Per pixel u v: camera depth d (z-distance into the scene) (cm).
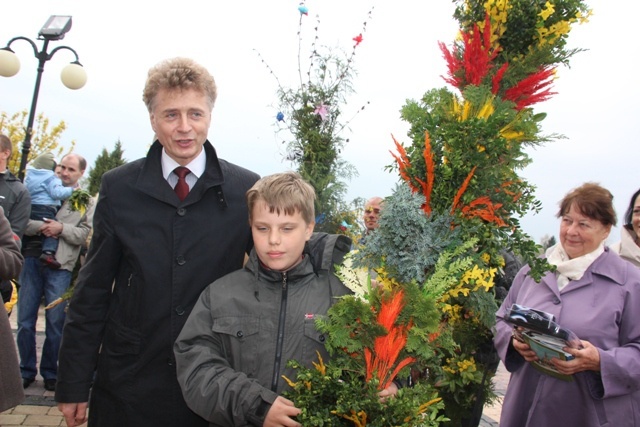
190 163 219
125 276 216
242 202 223
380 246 182
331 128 416
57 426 401
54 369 481
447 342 177
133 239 210
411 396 161
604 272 248
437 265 179
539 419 245
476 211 191
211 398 175
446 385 281
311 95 413
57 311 479
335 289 196
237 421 171
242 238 221
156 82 201
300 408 163
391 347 167
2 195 423
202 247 213
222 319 188
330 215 414
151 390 209
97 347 220
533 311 221
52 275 481
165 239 212
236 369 187
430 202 198
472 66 223
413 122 207
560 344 219
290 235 187
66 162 572
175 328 209
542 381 249
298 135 416
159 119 203
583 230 252
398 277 181
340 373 165
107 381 213
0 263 249
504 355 257
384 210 184
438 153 201
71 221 501
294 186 189
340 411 155
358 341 170
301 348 186
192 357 184
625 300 243
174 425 210
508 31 235
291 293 192
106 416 214
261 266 195
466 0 248
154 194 211
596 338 237
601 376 223
